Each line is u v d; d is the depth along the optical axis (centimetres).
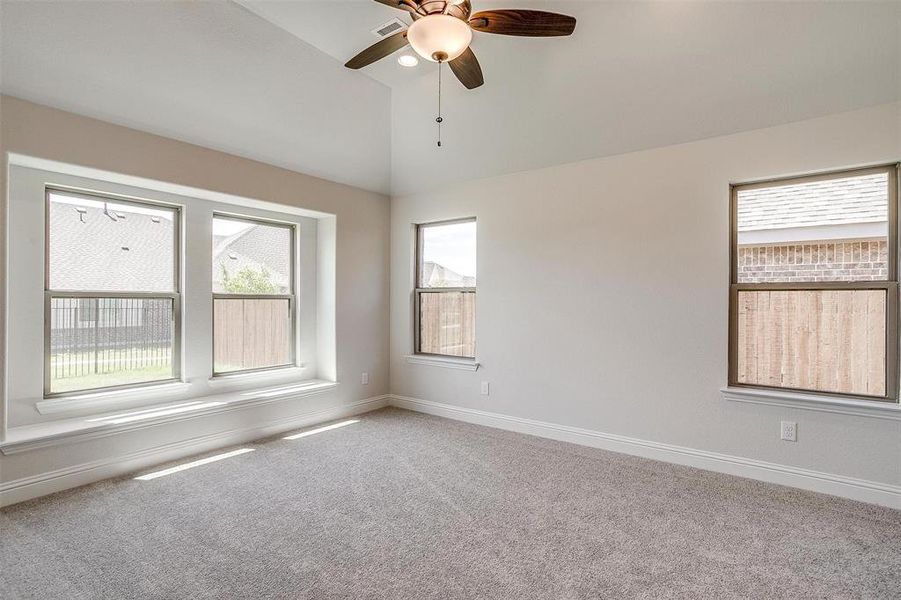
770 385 304
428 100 369
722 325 311
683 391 326
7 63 242
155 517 248
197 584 190
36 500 267
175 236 367
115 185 326
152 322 354
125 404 335
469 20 198
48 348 303
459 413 448
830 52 246
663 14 253
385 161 452
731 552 216
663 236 334
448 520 246
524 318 403
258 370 424
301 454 347
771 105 282
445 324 470
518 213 407
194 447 345
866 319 275
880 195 272
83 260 319
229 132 342
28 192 290
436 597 183
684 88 290
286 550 216
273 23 278
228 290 403
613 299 356
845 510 257
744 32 250
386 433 402
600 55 287
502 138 379
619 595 185
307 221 459
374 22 277
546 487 288
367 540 226
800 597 184
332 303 452
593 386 366
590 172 367
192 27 263
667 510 258
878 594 186
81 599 180
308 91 337
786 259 299
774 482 294
